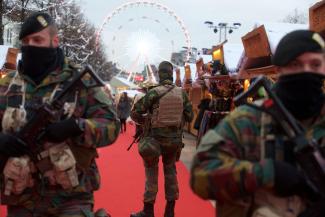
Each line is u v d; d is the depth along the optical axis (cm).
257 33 958
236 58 1302
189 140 1984
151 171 615
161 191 808
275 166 202
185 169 1092
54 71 306
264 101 226
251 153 220
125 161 1202
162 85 608
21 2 2273
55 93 303
